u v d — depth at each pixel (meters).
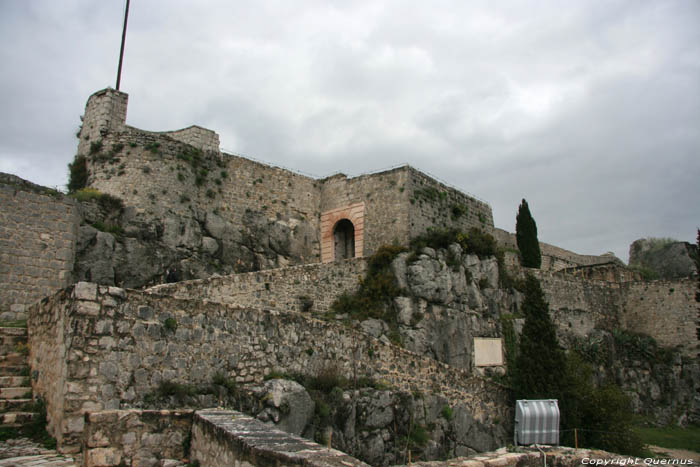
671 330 39.97
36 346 13.23
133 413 9.28
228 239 29.27
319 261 33.34
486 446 20.27
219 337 13.30
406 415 17.02
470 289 29.17
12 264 18.97
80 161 27.77
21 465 9.15
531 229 43.72
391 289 26.30
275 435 7.95
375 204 31.09
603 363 36.69
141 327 11.77
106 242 23.44
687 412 35.25
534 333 23.56
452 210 33.00
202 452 9.03
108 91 28.27
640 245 70.69
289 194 33.09
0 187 19.16
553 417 16.72
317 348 15.84
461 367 26.72
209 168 29.72
